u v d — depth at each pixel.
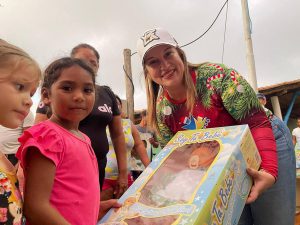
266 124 1.92
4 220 1.07
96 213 1.47
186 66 2.07
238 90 1.94
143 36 2.10
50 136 1.33
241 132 1.72
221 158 1.59
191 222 1.32
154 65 2.07
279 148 2.14
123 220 1.52
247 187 1.66
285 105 10.88
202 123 2.08
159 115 2.27
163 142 2.36
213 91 2.02
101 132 2.35
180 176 1.64
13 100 1.11
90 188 1.43
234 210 1.53
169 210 1.45
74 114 1.51
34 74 1.19
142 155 3.54
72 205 1.34
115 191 2.79
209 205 1.39
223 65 2.07
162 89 2.25
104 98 2.47
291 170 2.13
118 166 2.69
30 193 1.25
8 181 1.12
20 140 1.36
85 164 1.44
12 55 1.13
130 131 3.29
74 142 1.43
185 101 2.13
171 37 2.08
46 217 1.23
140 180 1.76
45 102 1.59
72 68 1.53
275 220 2.09
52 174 1.29
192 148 1.78
